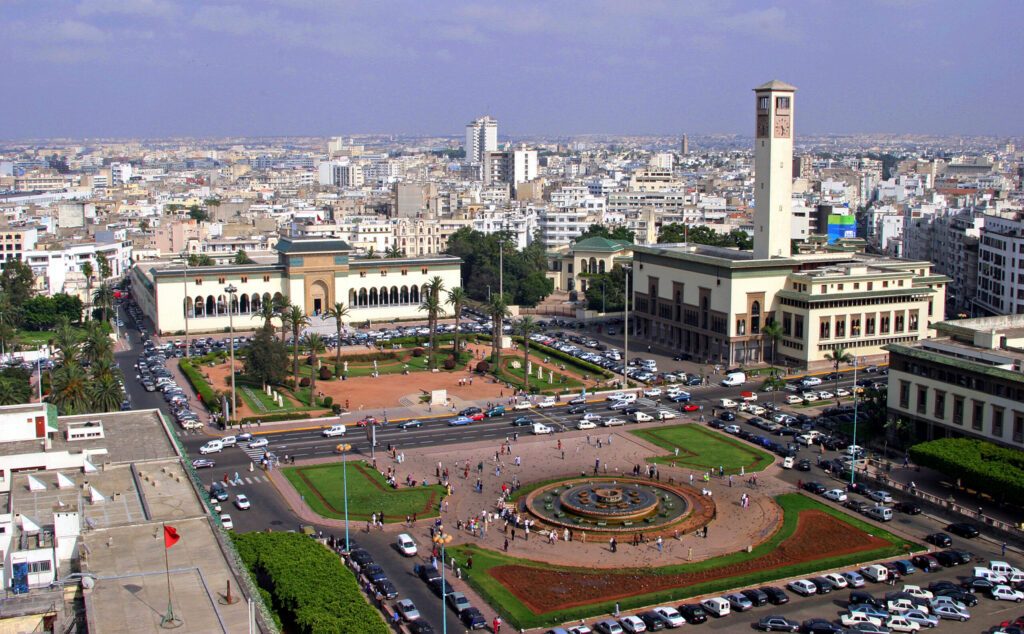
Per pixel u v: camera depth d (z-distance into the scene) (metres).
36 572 144.00
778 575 190.75
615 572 193.38
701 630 170.88
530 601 180.75
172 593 134.38
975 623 172.25
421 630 168.00
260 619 127.44
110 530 154.50
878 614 171.12
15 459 182.38
